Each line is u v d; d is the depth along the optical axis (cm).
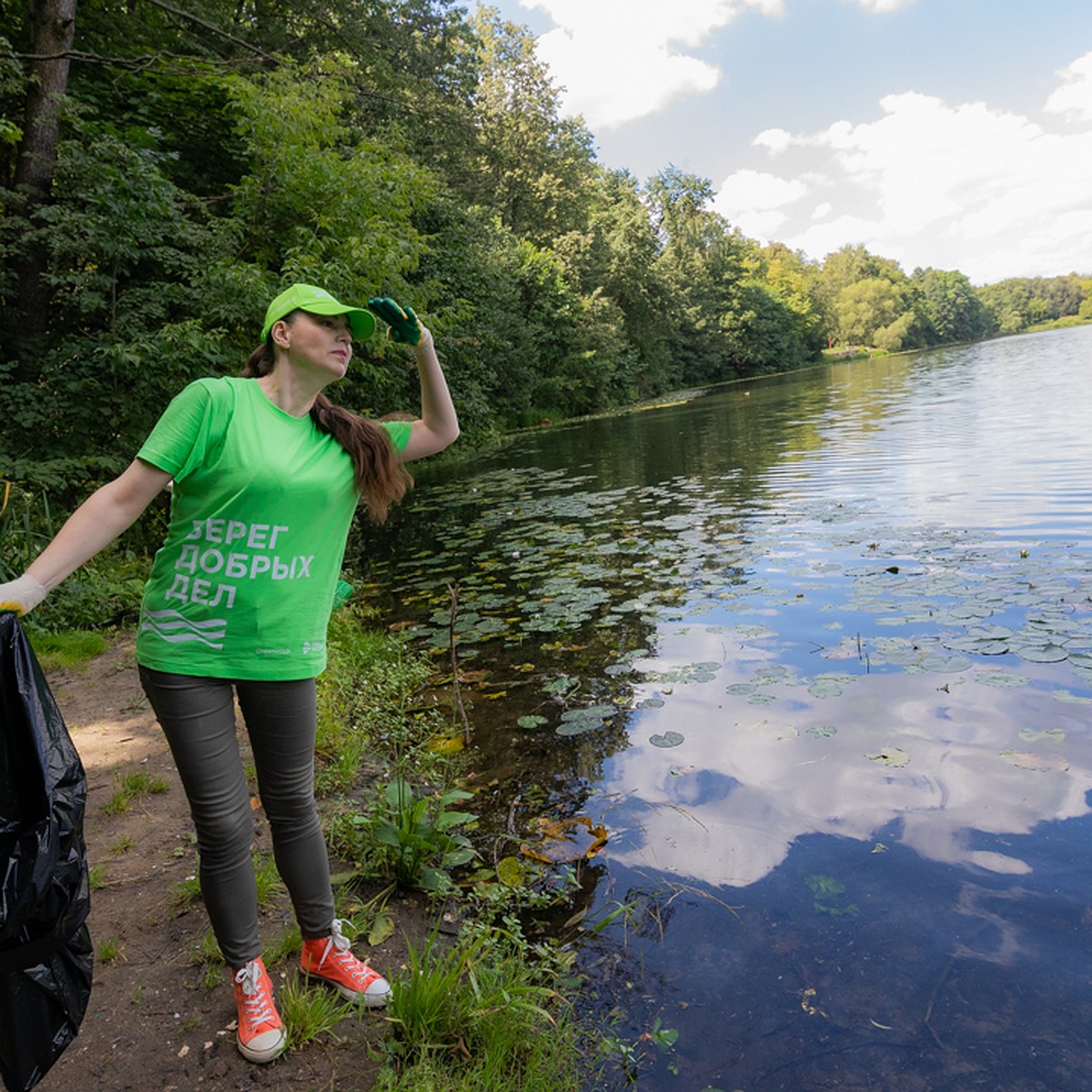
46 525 613
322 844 198
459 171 2497
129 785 312
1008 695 359
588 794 311
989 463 1006
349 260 921
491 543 817
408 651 501
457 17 1959
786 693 387
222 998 202
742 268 5988
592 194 3950
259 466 168
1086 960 205
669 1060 185
